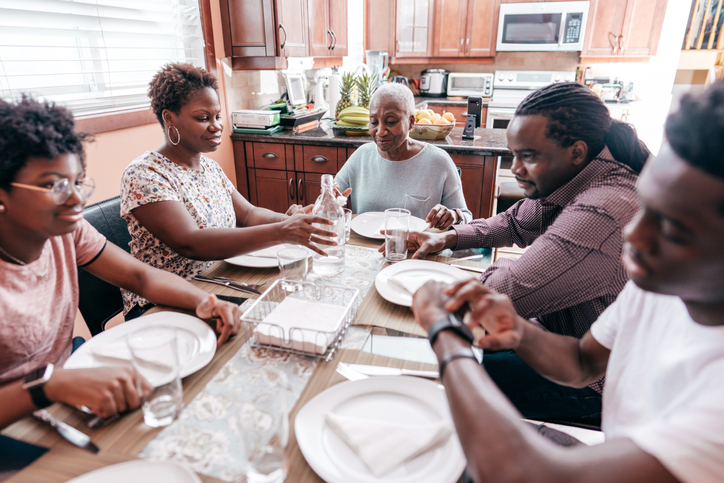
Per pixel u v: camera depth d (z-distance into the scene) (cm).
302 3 269
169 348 65
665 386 51
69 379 64
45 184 71
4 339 80
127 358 76
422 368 76
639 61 427
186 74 126
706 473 36
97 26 183
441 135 241
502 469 43
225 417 65
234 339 85
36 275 85
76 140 76
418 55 439
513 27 407
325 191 117
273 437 55
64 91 178
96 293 130
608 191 86
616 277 87
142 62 214
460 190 175
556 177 92
